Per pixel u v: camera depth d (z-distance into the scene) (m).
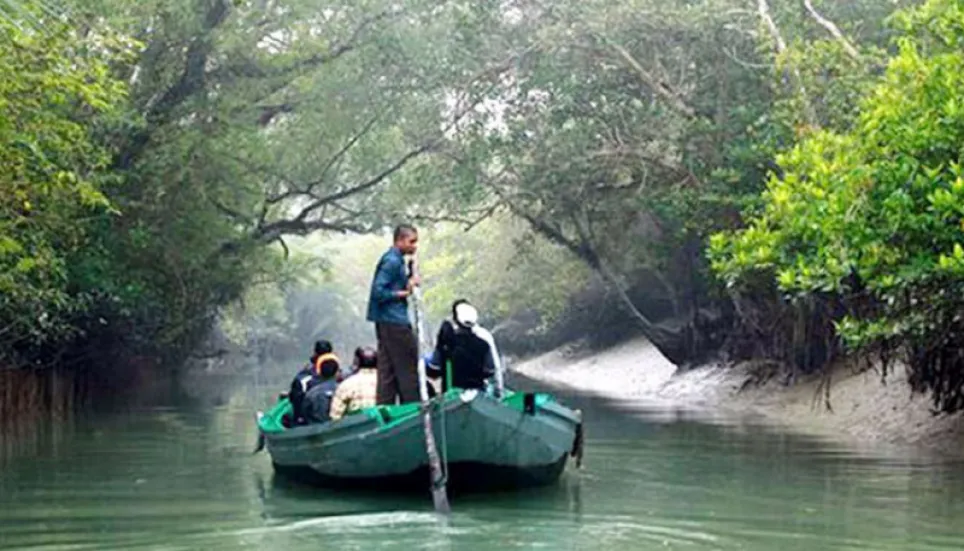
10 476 12.29
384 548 8.29
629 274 29.95
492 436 10.24
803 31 19.06
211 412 21.69
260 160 25.47
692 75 22.22
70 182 13.77
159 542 8.57
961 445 14.02
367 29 24.75
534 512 9.77
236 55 23.22
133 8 19.84
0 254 13.75
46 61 12.41
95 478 12.08
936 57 11.53
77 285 21.25
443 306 43.72
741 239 13.86
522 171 25.12
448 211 30.25
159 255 24.06
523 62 24.03
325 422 11.08
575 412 11.29
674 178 22.53
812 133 15.20
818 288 12.95
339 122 26.72
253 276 34.72
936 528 9.02
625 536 8.71
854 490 10.94
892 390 16.97
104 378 26.06
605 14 21.69
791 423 18.12
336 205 30.05
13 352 19.47
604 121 23.62
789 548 8.27
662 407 21.89
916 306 12.31
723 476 11.94
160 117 21.89
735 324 24.03
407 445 10.23
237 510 9.98
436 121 27.23
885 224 11.37
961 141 10.94
